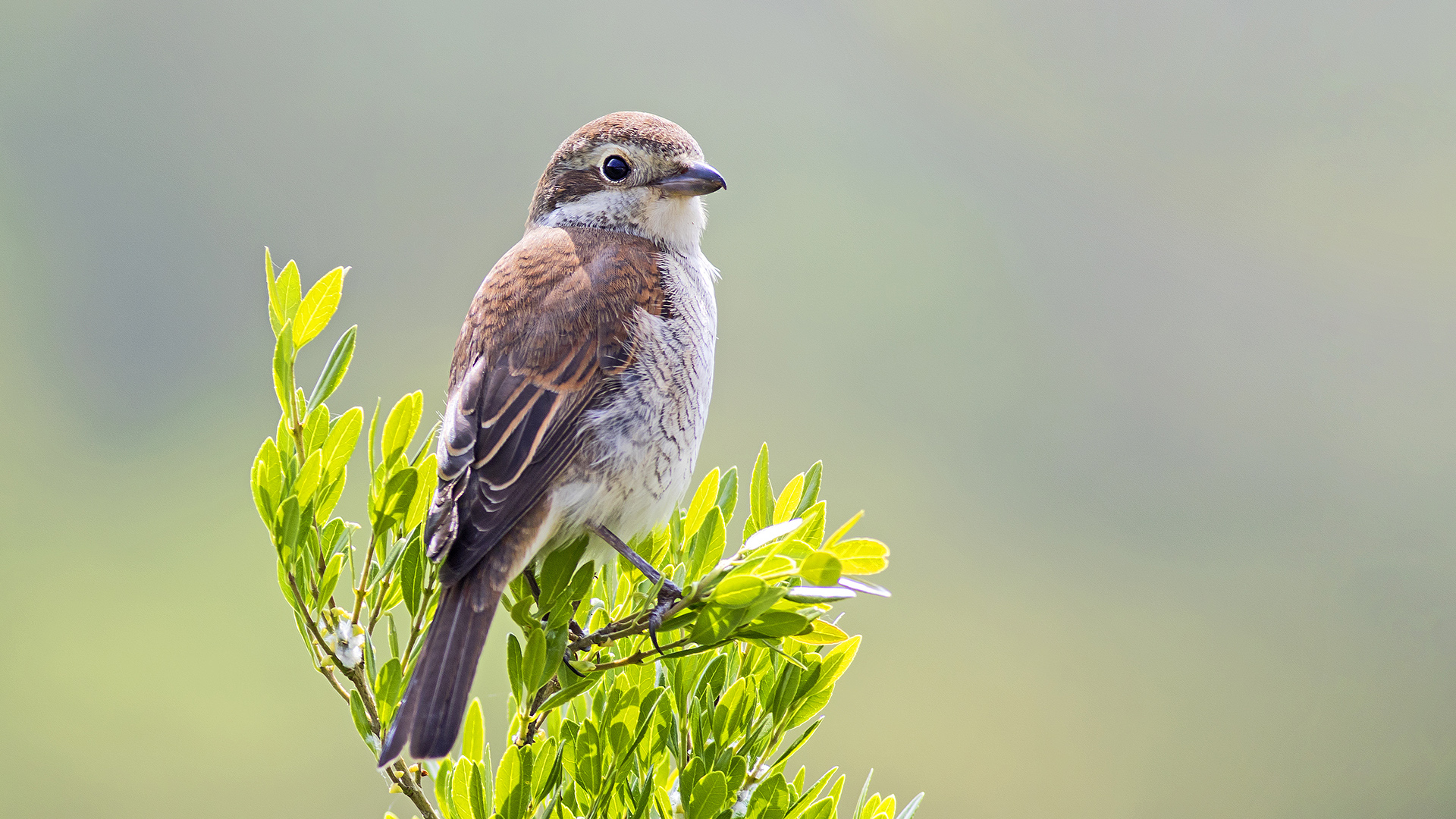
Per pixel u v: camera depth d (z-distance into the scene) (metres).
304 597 6.44
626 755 6.32
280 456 6.52
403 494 6.57
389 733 6.12
